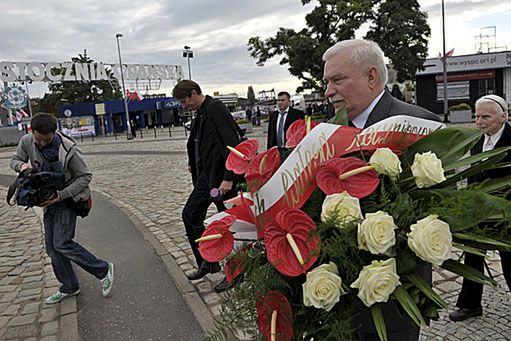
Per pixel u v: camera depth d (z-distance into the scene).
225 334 1.53
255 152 1.72
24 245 6.20
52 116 3.69
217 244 1.52
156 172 13.44
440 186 1.42
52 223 3.95
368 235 1.25
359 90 1.85
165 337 3.38
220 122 3.94
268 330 1.42
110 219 7.42
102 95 68.50
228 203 1.67
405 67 24.27
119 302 4.01
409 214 1.34
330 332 1.35
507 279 3.22
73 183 3.79
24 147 3.73
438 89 34.47
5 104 43.25
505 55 32.41
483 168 1.42
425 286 1.31
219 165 4.01
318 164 1.43
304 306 1.39
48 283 4.63
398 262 1.33
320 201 1.43
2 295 4.36
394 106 1.87
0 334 3.53
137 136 37.97
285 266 1.31
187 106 4.16
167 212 7.68
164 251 5.40
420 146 1.51
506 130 3.05
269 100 51.97
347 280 1.34
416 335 1.72
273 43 23.78
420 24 23.86
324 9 22.52
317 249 1.30
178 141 27.41
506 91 32.97
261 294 1.40
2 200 10.45
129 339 3.38
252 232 1.55
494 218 1.36
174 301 3.97
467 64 33.31
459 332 3.17
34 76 43.62
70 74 45.72
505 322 3.27
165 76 54.00
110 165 16.50
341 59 1.84
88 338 3.42
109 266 4.10
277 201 1.44
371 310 1.34
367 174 1.39
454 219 1.32
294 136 1.68
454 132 1.49
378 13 24.23
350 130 1.49
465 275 1.34
